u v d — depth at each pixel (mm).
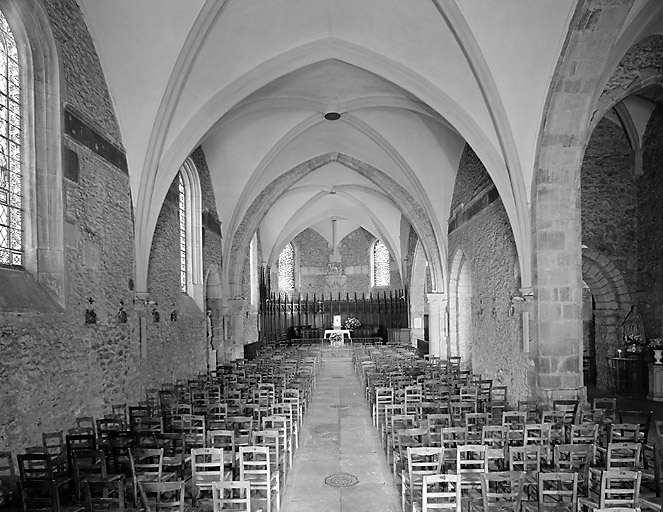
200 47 11000
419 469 6492
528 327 11258
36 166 8133
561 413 7621
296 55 12141
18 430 6957
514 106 10672
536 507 4926
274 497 6328
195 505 5312
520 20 9656
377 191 25109
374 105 15445
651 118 13648
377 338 33688
